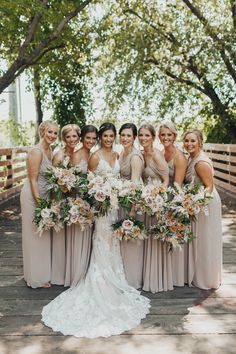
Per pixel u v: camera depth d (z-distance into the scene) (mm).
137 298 3607
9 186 9328
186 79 11812
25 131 15633
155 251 3812
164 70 11008
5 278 4254
